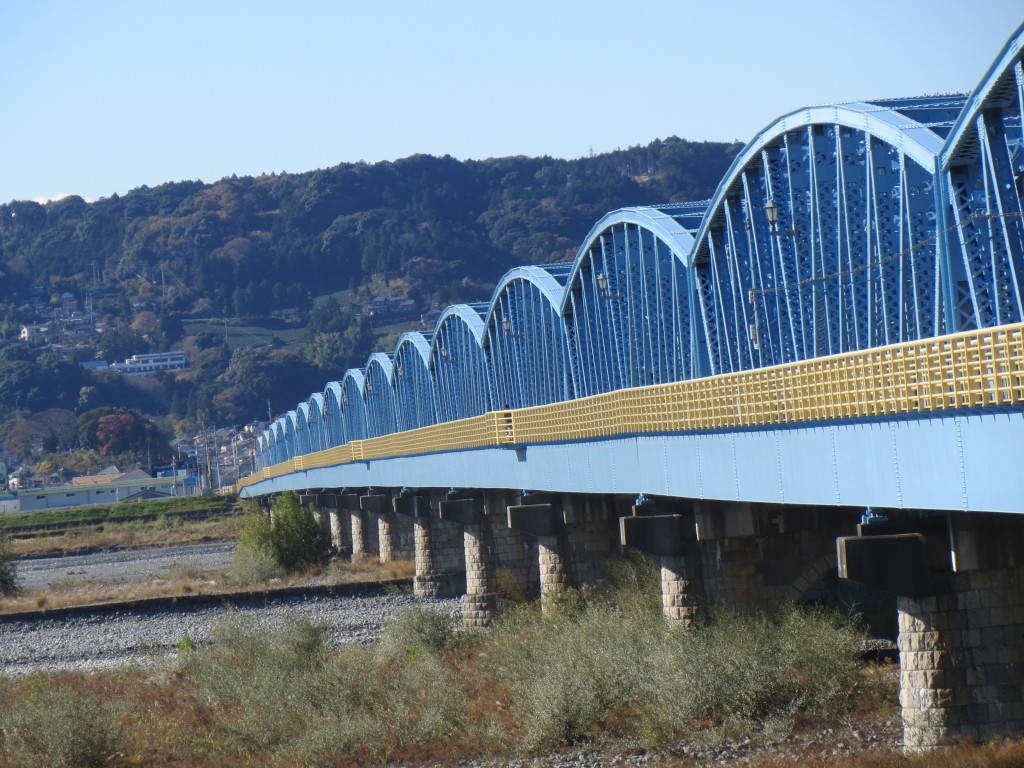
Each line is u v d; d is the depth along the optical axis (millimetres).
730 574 50156
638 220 57500
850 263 38562
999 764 30984
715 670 43438
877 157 37438
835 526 50969
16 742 47719
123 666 67375
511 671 52062
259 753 47719
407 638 65875
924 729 34344
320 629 65250
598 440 55281
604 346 63281
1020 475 26859
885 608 55312
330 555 130250
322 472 139875
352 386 143375
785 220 43969
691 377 52844
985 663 34531
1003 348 26922
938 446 29875
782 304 44531
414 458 92438
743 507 50250
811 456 36281
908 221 35031
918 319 34719
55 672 67250
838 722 41188
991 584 34781
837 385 34094
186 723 51844
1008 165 30906
